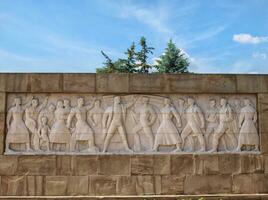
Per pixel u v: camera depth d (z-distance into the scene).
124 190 11.83
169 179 11.92
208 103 12.47
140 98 12.34
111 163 11.91
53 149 12.02
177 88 12.31
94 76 12.27
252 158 12.12
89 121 12.21
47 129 12.08
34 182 11.76
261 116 12.34
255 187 12.00
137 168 11.93
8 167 11.79
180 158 12.02
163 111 12.30
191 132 12.24
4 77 12.14
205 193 11.91
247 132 12.29
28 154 11.86
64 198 11.41
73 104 12.27
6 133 12.01
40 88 12.13
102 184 11.82
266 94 12.43
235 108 12.48
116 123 12.12
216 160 12.06
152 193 11.84
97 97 12.34
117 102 12.24
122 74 12.30
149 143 12.16
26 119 12.11
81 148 12.08
